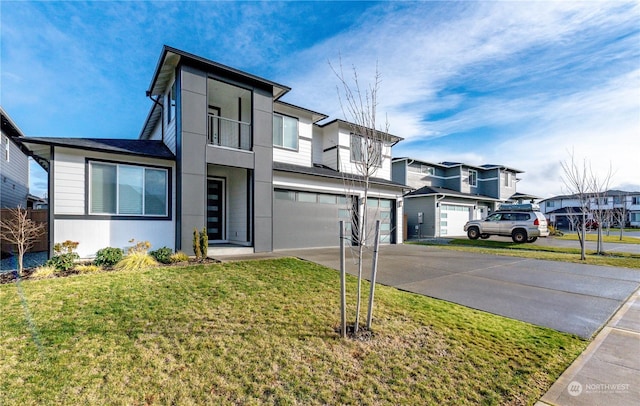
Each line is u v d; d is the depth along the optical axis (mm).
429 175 25000
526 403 2676
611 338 4043
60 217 7961
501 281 7020
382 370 3152
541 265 9094
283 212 11609
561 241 17953
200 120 9305
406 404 2637
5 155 13570
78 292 5215
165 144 11000
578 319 4707
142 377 2924
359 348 3604
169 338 3709
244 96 11742
